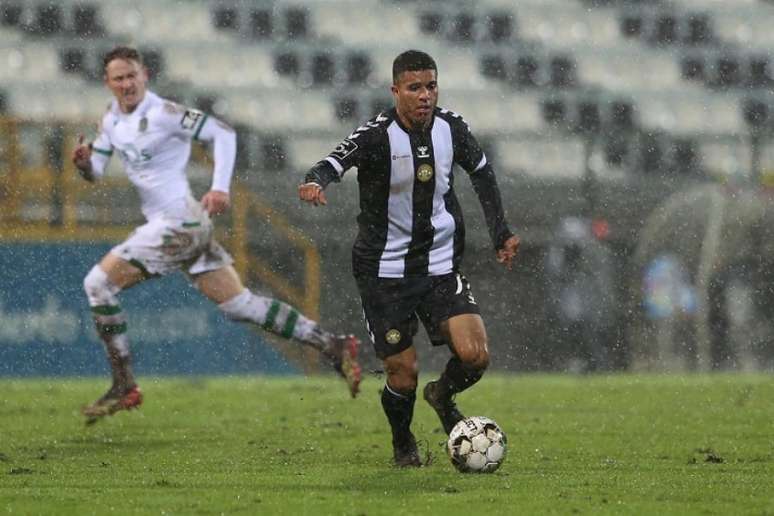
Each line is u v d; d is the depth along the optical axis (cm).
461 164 2067
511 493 1786
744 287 5522
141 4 6831
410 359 2031
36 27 6625
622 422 2966
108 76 2997
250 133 6456
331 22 7031
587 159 5912
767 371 5481
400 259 2017
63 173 5156
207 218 3027
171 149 3009
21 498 1766
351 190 5584
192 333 4803
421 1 7175
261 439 2620
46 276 4781
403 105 1972
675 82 7281
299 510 1636
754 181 6500
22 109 6378
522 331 5484
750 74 7344
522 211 5831
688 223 5600
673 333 5516
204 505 1684
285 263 5531
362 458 2258
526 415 3136
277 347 4859
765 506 1683
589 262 5569
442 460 2181
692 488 1855
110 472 2081
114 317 2903
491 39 7206
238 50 6831
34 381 4441
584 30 7306
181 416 3141
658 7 7388
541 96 7069
